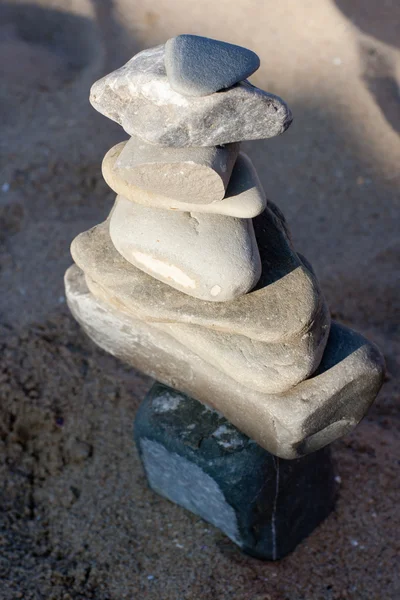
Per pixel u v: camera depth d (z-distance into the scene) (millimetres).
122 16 1714
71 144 1451
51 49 1762
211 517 864
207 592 831
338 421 762
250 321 724
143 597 831
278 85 1540
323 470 864
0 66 1686
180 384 806
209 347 737
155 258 719
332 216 1334
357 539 875
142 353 806
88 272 775
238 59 667
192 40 675
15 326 1101
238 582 835
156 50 702
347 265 1229
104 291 779
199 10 1696
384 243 1274
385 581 843
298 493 838
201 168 667
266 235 778
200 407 838
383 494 914
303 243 1280
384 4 1697
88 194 1373
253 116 665
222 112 658
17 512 902
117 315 797
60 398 1007
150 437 845
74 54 1753
